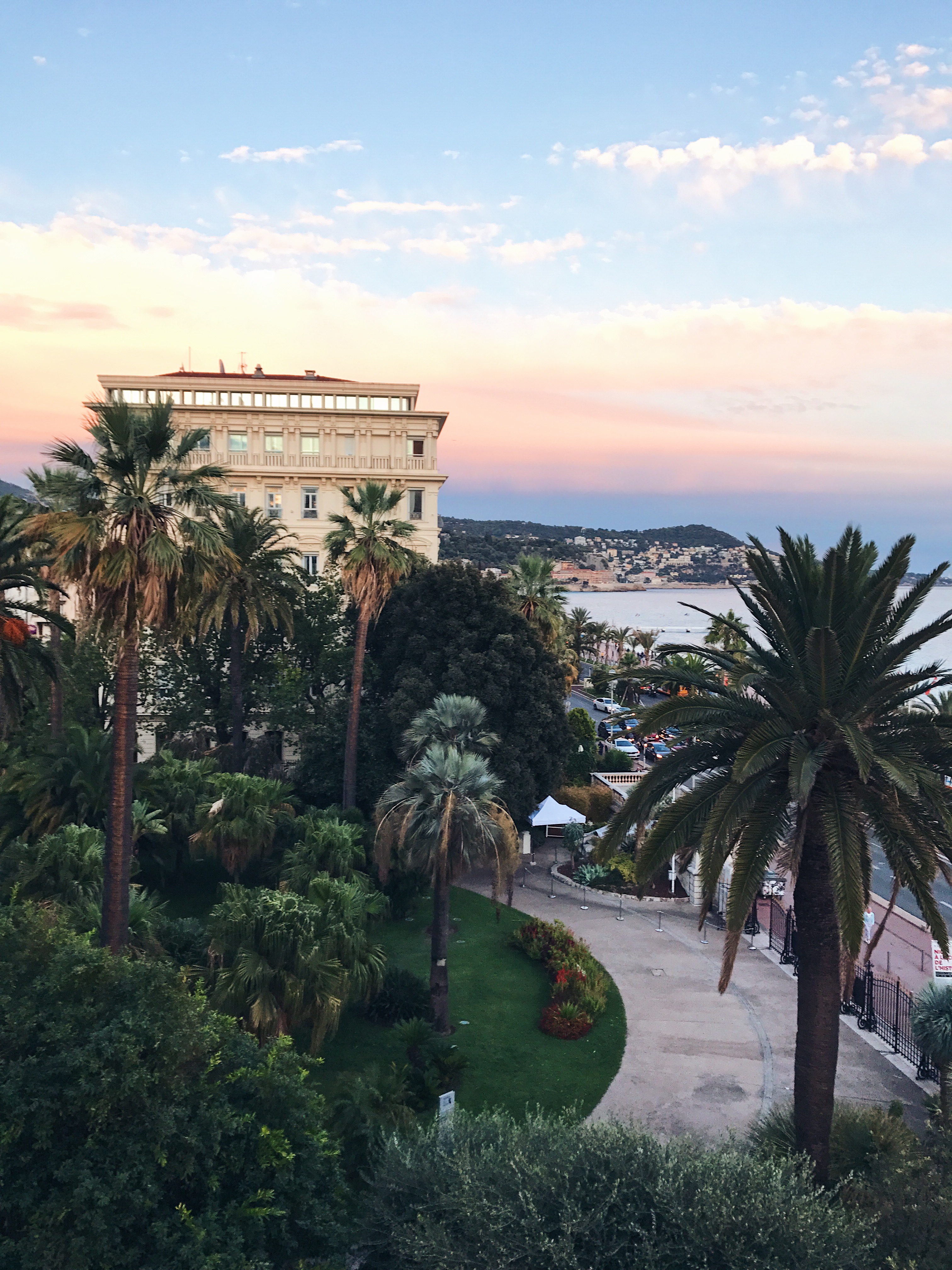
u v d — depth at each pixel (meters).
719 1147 15.28
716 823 13.39
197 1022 11.05
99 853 22.72
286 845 30.72
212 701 41.69
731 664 15.05
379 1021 22.64
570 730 38.56
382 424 55.12
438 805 22.05
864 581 14.70
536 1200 11.38
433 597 38.91
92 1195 9.23
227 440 54.81
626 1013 24.08
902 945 29.80
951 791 13.49
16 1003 10.62
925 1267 10.70
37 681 35.34
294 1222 11.44
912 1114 18.77
